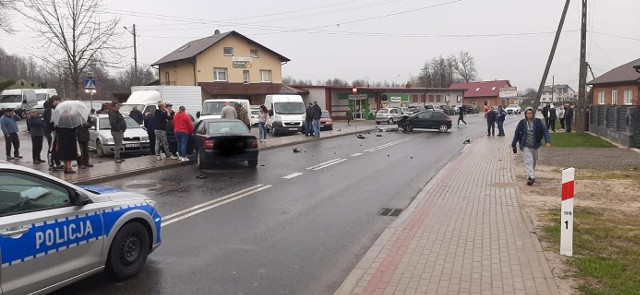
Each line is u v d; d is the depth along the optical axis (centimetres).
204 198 997
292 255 624
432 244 638
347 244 673
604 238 651
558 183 1116
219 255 623
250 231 740
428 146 2184
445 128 3228
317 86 4978
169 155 1584
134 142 1759
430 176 1284
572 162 1475
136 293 496
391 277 518
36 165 1440
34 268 427
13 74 7769
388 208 902
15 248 409
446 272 529
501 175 1253
